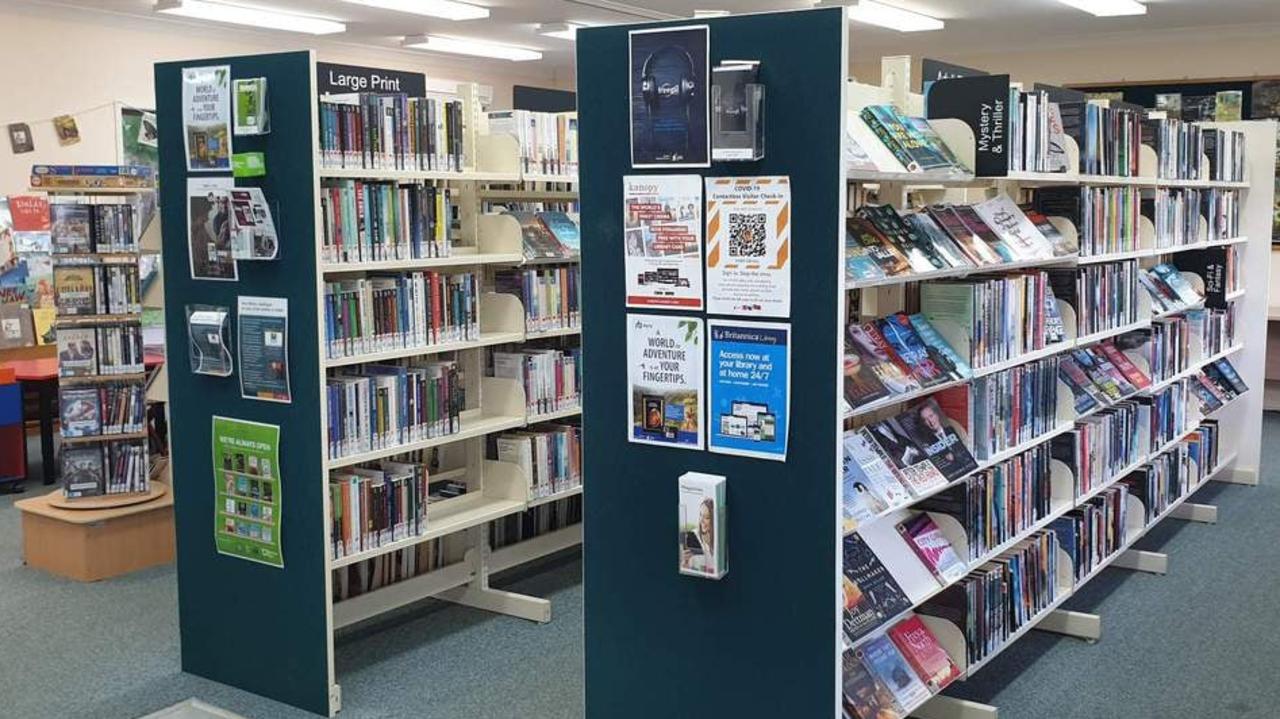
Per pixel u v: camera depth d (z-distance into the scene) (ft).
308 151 11.23
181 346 12.56
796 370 8.73
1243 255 21.24
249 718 11.78
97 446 17.04
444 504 14.42
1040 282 12.51
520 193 16.88
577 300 15.85
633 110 9.23
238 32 33.76
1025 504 12.47
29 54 28.04
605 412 9.82
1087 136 13.78
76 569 16.42
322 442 11.55
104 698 12.31
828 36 8.30
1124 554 16.76
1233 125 21.04
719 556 9.09
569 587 16.14
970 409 11.24
